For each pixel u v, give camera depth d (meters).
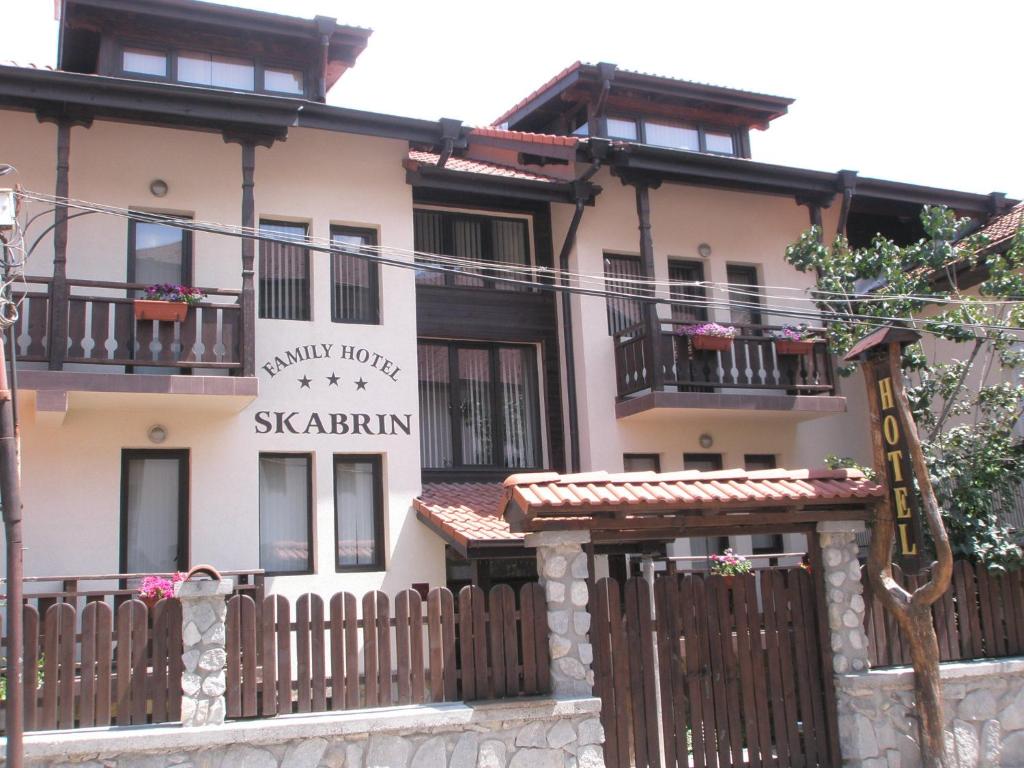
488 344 16.53
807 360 16.30
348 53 16.48
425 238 16.34
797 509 10.21
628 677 9.54
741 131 19.45
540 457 16.42
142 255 13.81
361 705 8.71
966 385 16.64
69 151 13.13
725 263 17.64
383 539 14.18
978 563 11.44
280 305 14.44
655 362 15.19
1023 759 10.58
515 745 8.82
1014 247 14.20
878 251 15.11
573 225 16.16
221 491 13.34
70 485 12.66
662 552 12.59
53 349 11.94
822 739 10.15
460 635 9.09
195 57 15.45
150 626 9.58
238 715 8.31
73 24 14.77
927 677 10.15
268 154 14.61
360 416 14.31
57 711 8.00
